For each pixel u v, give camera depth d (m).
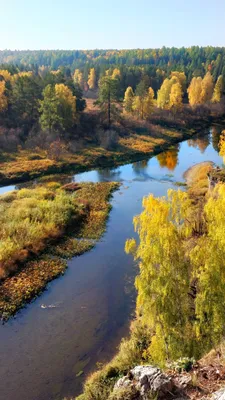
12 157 53.19
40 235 28.28
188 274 12.21
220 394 7.66
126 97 78.75
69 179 47.69
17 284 22.52
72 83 72.69
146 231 13.48
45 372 16.16
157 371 8.89
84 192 41.34
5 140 57.12
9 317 19.72
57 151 54.84
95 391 13.57
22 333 18.62
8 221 29.89
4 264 23.92
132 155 58.53
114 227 32.28
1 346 17.72
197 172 47.97
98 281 23.59
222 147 42.94
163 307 11.96
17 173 47.50
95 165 53.84
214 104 98.00
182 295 12.09
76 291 22.42
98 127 68.44
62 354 17.23
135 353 15.62
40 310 20.48
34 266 24.84
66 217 31.91
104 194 40.69
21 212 31.62
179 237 12.67
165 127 76.62
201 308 11.12
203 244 11.95
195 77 102.25
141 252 12.98
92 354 17.19
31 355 17.17
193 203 33.25
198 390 8.22
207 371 8.94
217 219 11.80
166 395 8.25
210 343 11.18
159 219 12.73
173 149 63.44
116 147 61.25
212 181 36.62
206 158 57.03
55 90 61.69
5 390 15.22
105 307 20.83
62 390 15.13
